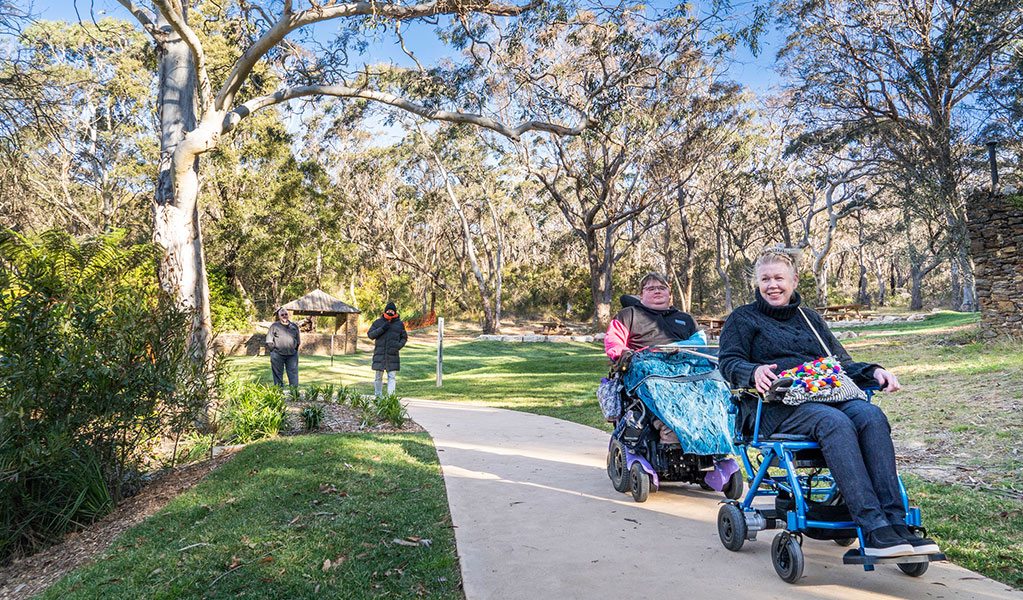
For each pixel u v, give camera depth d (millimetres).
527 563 3859
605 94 14375
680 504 5191
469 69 14383
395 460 6559
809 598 3303
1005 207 16438
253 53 9305
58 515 5359
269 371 21625
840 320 44219
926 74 28234
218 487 5684
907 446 6980
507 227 67312
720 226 59062
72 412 5535
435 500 5191
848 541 4137
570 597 3377
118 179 36031
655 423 5293
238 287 38281
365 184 50781
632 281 66812
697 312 72625
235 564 3900
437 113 11922
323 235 40719
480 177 50750
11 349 5184
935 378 11422
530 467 6523
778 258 4035
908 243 48938
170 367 6270
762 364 3883
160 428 6629
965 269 40312
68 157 29578
